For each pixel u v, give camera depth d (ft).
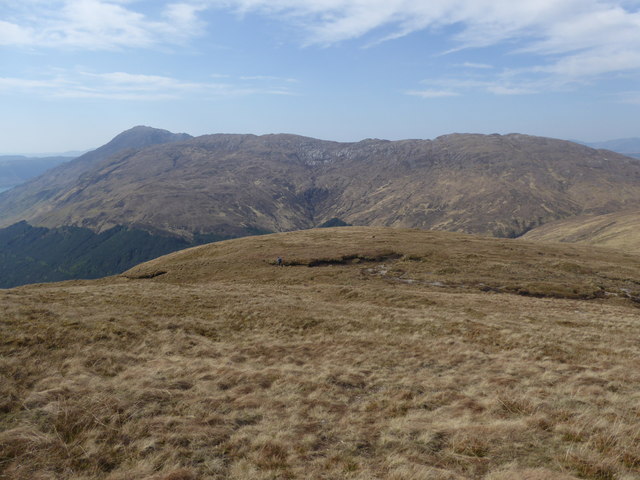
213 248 257.55
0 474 28.43
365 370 56.29
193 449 32.89
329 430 37.40
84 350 55.31
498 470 28.45
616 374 50.14
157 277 195.21
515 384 47.75
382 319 91.20
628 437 31.81
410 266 191.83
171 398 42.98
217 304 101.91
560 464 28.73
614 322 95.71
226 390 47.03
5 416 36.35
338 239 264.31
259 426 37.88
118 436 34.32
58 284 188.14
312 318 90.33
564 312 111.96
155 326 75.05
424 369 56.95
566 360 60.29
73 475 28.84
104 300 95.50
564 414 37.29
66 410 37.17
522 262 201.87
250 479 28.89
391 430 36.68
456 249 228.02
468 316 99.71
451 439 33.83
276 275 178.40
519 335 75.66
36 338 56.90
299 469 30.07
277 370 54.80
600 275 185.26
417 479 27.66
